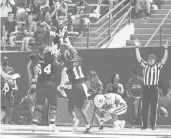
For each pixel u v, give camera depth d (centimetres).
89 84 3784
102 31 4797
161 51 4047
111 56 4128
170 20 4812
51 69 3086
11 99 4003
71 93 3130
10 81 3994
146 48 4069
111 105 3378
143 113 3556
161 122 3925
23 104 3912
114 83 3731
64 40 3834
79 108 3131
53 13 4559
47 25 4359
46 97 3117
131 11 4925
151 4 5062
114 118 3522
